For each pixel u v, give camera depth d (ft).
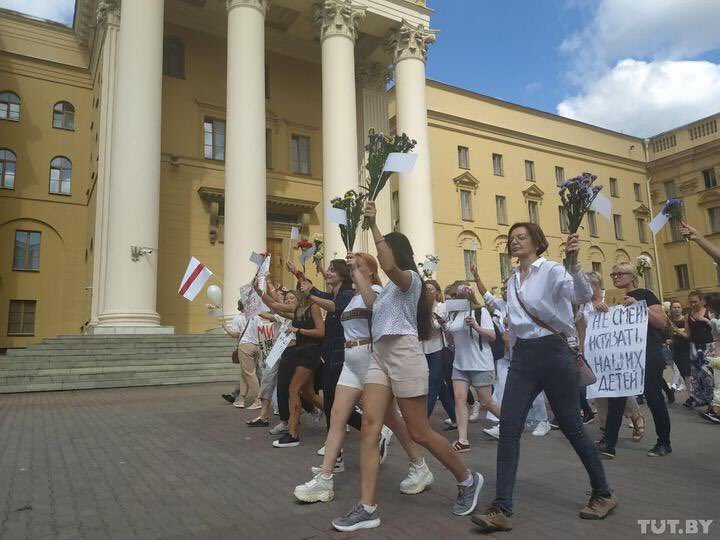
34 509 12.94
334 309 17.20
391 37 79.82
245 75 63.00
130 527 11.66
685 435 22.09
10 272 78.48
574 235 11.37
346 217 14.02
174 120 77.36
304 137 89.15
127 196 56.85
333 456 13.51
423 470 14.01
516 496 13.44
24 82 82.94
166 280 72.43
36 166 82.02
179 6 80.02
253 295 26.63
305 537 10.96
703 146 121.29
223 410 30.86
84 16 80.33
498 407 20.72
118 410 30.94
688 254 122.93
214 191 75.25
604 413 21.31
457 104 104.47
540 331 11.57
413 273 12.16
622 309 17.93
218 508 12.89
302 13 81.56
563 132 119.14
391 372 11.80
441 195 98.78
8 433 23.35
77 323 81.05
